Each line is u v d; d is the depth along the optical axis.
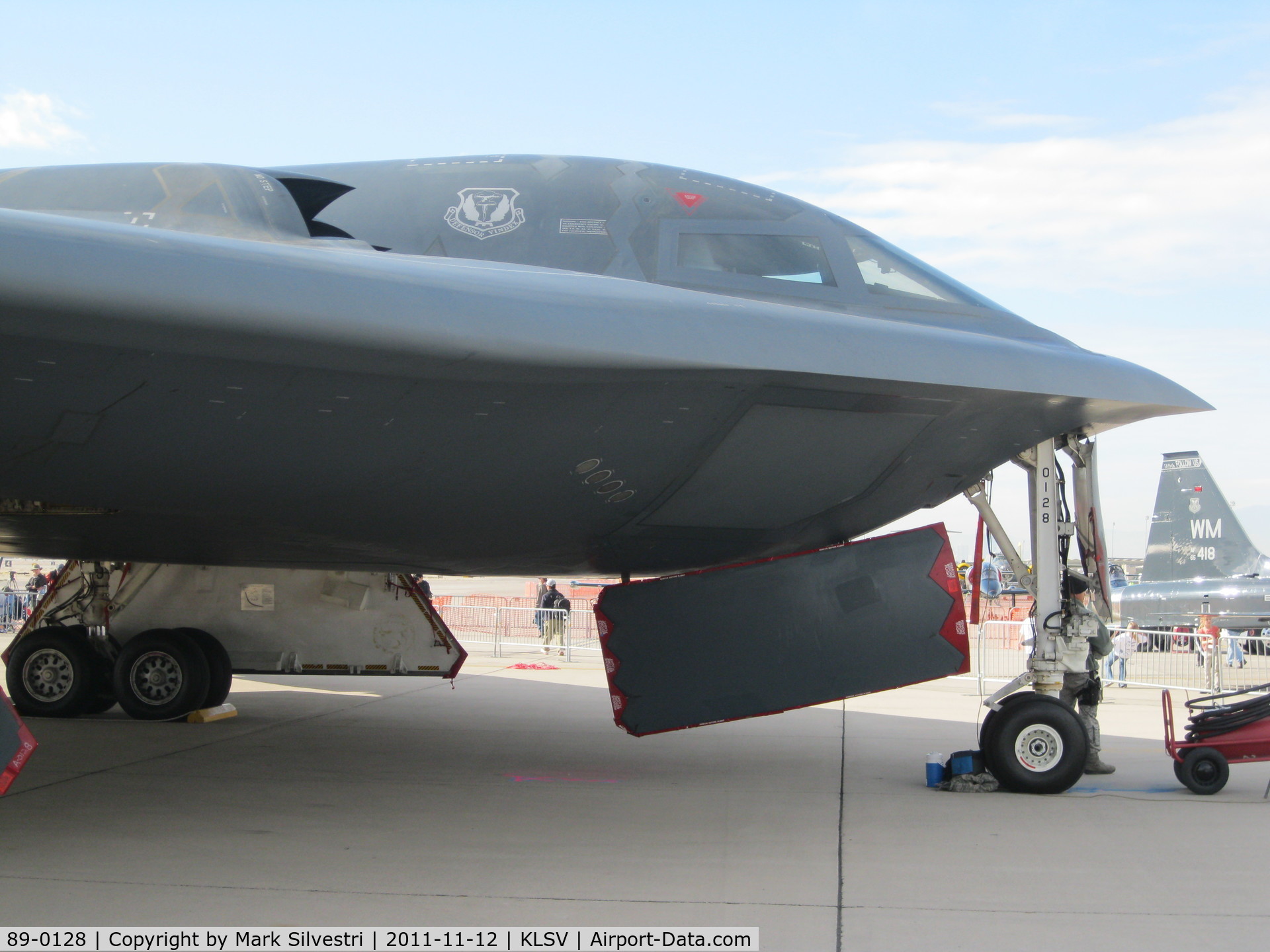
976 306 8.57
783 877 5.83
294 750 10.39
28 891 5.44
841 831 7.02
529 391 6.59
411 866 6.00
